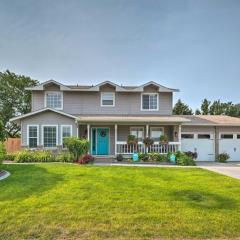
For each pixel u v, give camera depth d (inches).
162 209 290.0
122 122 903.1
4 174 503.5
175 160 814.5
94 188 382.6
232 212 282.8
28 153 804.0
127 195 346.0
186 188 395.2
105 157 874.8
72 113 978.1
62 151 879.7
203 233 229.6
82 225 243.6
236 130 1007.0
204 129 996.6
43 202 307.6
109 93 994.1
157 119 912.3
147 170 591.8
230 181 463.8
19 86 1733.5
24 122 895.1
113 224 246.8
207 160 989.2
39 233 226.7
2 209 281.9
